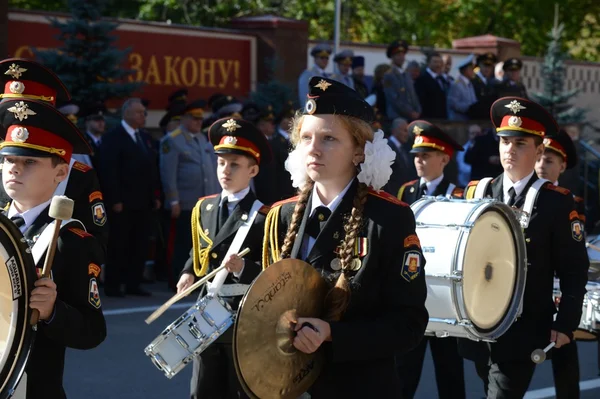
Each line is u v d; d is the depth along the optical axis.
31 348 4.02
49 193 4.48
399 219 4.14
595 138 25.66
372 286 4.11
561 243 6.34
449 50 22.53
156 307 12.10
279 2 27.89
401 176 14.10
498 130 6.57
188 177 13.12
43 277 4.05
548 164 7.95
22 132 4.37
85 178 5.96
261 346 3.92
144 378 8.86
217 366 6.36
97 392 8.36
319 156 4.15
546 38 31.83
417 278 4.12
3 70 6.11
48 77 6.14
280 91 17.08
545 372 9.79
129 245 12.82
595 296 7.03
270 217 4.51
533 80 24.58
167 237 13.68
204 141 13.48
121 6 25.39
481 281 5.91
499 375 6.31
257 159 6.97
